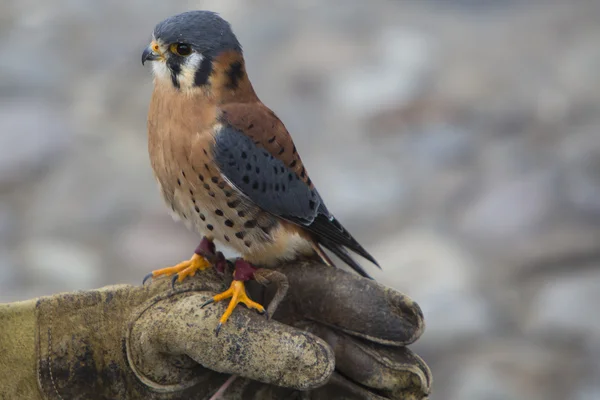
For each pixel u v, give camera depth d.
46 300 4.99
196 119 5.82
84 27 21.03
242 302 5.16
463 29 20.97
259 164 5.96
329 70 19.05
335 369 5.27
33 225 14.36
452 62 19.34
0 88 18.17
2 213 14.51
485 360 11.17
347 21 21.16
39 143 16.19
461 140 16.52
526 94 18.17
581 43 20.03
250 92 6.13
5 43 20.14
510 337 11.68
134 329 5.10
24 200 14.91
